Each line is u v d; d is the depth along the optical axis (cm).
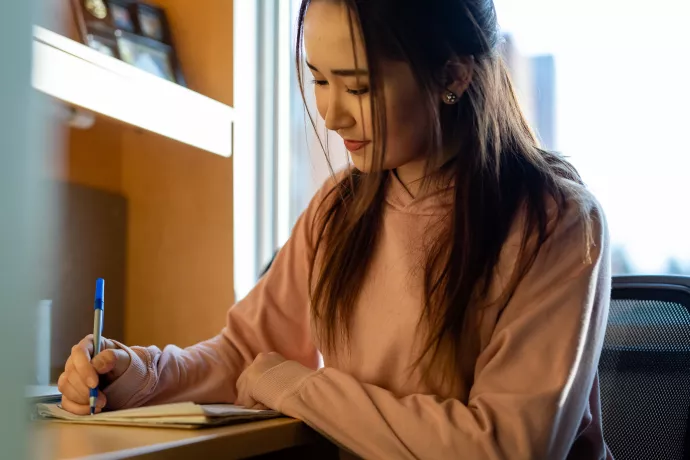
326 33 96
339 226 115
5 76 34
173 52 207
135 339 216
